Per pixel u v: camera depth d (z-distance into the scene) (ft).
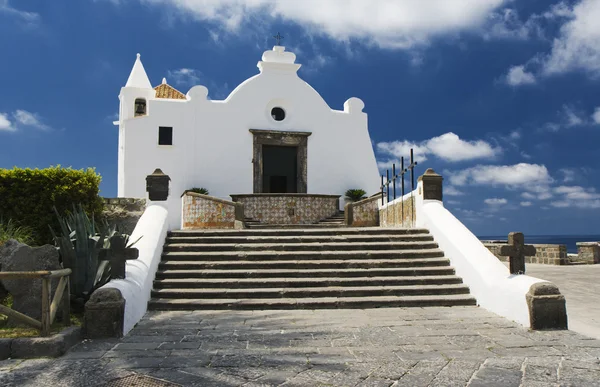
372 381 14.78
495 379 14.90
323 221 57.16
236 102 66.80
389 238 36.50
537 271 51.26
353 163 69.97
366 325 22.89
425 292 29.12
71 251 24.31
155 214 36.11
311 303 27.43
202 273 30.66
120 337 20.59
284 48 69.72
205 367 16.25
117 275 24.29
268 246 34.65
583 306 28.50
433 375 15.31
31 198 38.01
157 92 74.49
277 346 19.01
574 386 14.29
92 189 41.11
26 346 17.49
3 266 21.61
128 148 62.59
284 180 68.64
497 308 25.52
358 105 71.51
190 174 63.52
